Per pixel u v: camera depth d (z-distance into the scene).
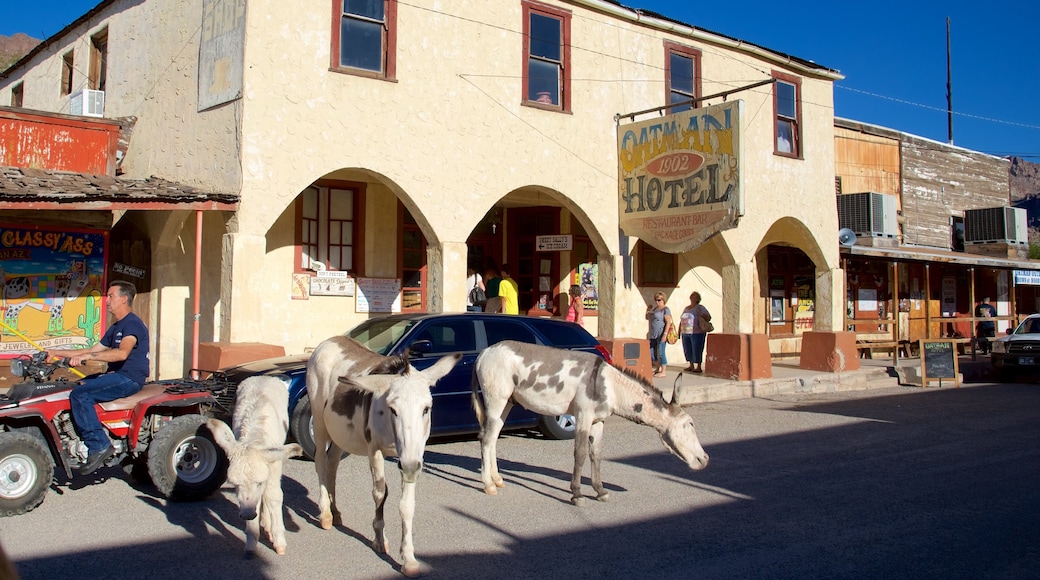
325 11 11.70
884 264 24.05
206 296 12.66
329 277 13.94
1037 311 30.81
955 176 27.42
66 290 12.64
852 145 23.83
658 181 13.91
